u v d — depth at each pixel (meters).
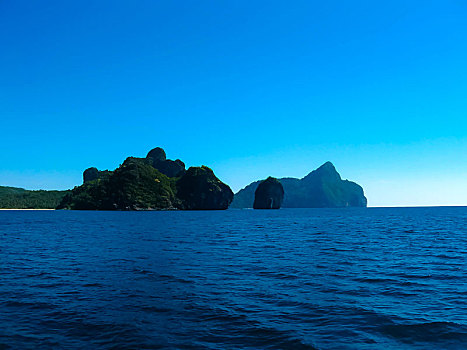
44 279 17.30
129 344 8.94
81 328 10.14
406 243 35.81
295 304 12.74
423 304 12.77
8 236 45.03
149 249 30.27
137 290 14.88
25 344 8.97
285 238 42.41
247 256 25.91
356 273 18.95
